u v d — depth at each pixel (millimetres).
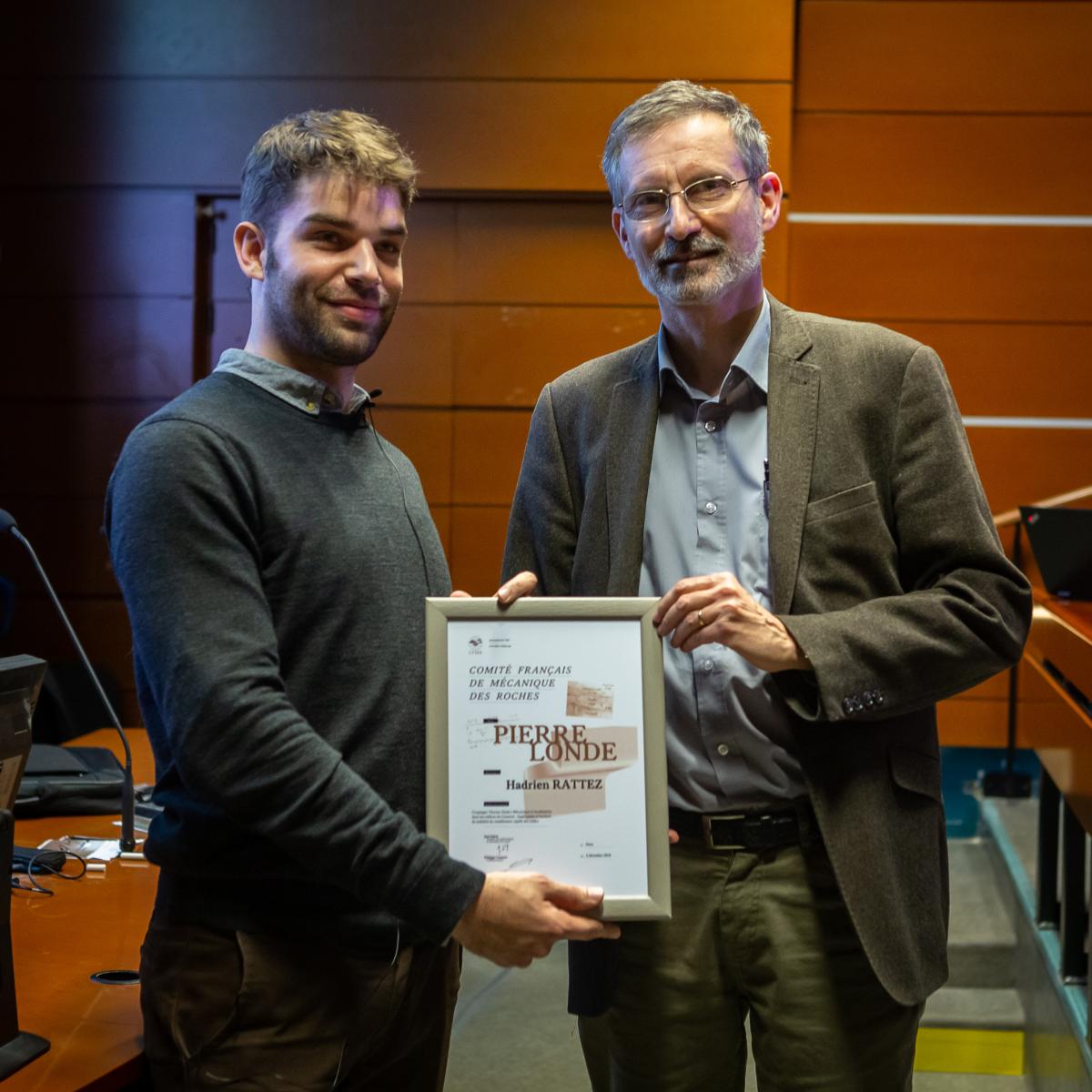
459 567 4703
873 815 1642
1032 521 2920
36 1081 1323
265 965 1399
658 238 1725
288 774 1303
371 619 1477
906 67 4711
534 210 4625
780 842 1699
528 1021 3441
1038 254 4723
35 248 4707
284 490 1448
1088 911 2533
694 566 1765
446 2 4539
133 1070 1396
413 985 1508
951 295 4754
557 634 1521
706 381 1824
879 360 1727
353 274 1505
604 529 1813
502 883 1376
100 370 4707
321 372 1566
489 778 1488
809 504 1685
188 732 1310
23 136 4684
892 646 1581
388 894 1322
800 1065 1679
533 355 4648
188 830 1408
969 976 3555
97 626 4754
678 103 1734
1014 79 4691
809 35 4715
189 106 4625
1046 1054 2926
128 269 4680
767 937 1695
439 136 4562
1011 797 4375
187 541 1350
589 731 1502
